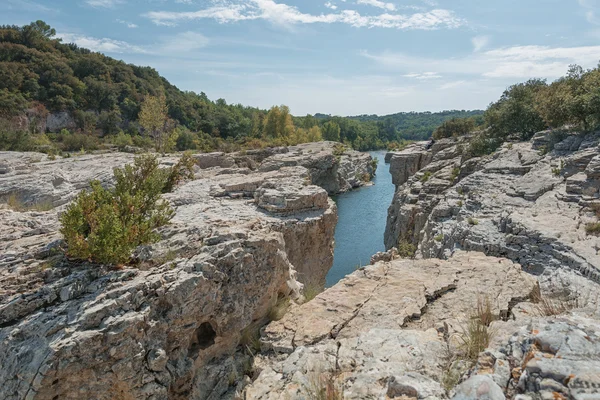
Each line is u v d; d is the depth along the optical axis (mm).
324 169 70438
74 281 7191
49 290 6949
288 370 5664
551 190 21047
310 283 16172
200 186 20094
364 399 4520
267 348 7387
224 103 178250
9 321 6512
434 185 40188
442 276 8844
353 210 60500
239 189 19500
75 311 6566
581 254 12305
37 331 6195
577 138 27953
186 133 85500
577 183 19297
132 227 8180
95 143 63688
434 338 6055
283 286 9953
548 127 39156
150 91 122562
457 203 26188
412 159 69500
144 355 6785
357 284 8867
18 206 17516
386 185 86125
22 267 7590
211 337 8352
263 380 5645
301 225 15656
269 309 9273
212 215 15172
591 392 2939
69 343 5949
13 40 107812
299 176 22609
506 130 43719
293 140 102062
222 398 7516
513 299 7598
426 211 34281
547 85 51188
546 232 14438
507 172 28891
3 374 5883
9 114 77812
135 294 7004
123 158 34594
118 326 6445
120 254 7801
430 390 4027
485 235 16672
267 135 107938
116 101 108062
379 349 5746
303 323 7586
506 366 3857
